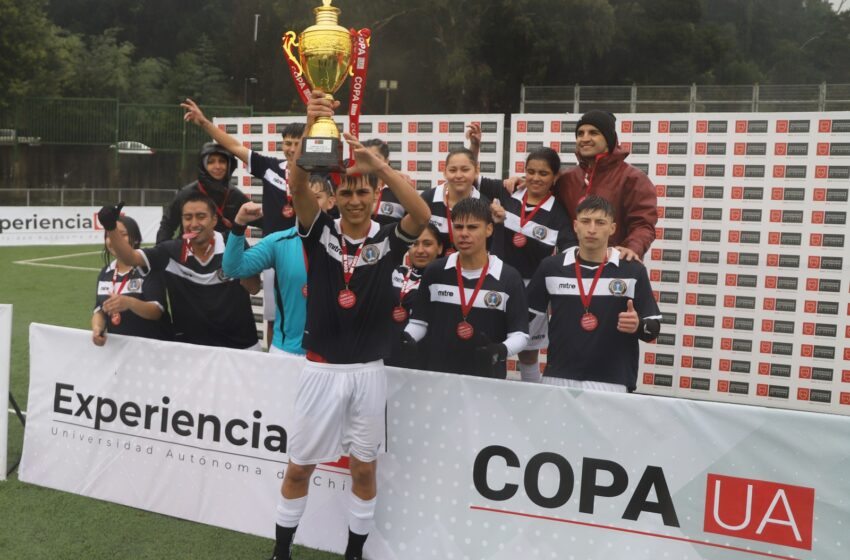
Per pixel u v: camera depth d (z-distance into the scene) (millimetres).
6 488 4477
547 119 7605
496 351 3768
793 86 25000
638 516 3334
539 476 3480
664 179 7180
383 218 5199
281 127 8789
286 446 3881
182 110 34344
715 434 3215
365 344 3412
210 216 4477
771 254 6957
